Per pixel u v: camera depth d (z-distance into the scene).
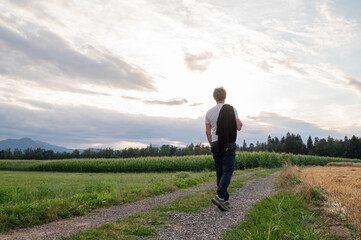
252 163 23.44
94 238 2.61
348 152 90.88
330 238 2.04
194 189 7.10
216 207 4.03
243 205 4.04
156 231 2.77
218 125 3.82
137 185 8.39
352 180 5.05
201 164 24.03
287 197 3.71
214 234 2.57
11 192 6.96
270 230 2.20
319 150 94.81
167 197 5.83
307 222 2.63
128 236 2.63
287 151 97.06
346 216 2.56
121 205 5.20
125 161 27.00
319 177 5.62
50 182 13.12
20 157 110.12
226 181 3.70
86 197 5.50
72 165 29.05
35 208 4.25
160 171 25.27
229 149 3.73
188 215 3.55
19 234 3.22
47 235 3.07
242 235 2.27
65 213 4.31
